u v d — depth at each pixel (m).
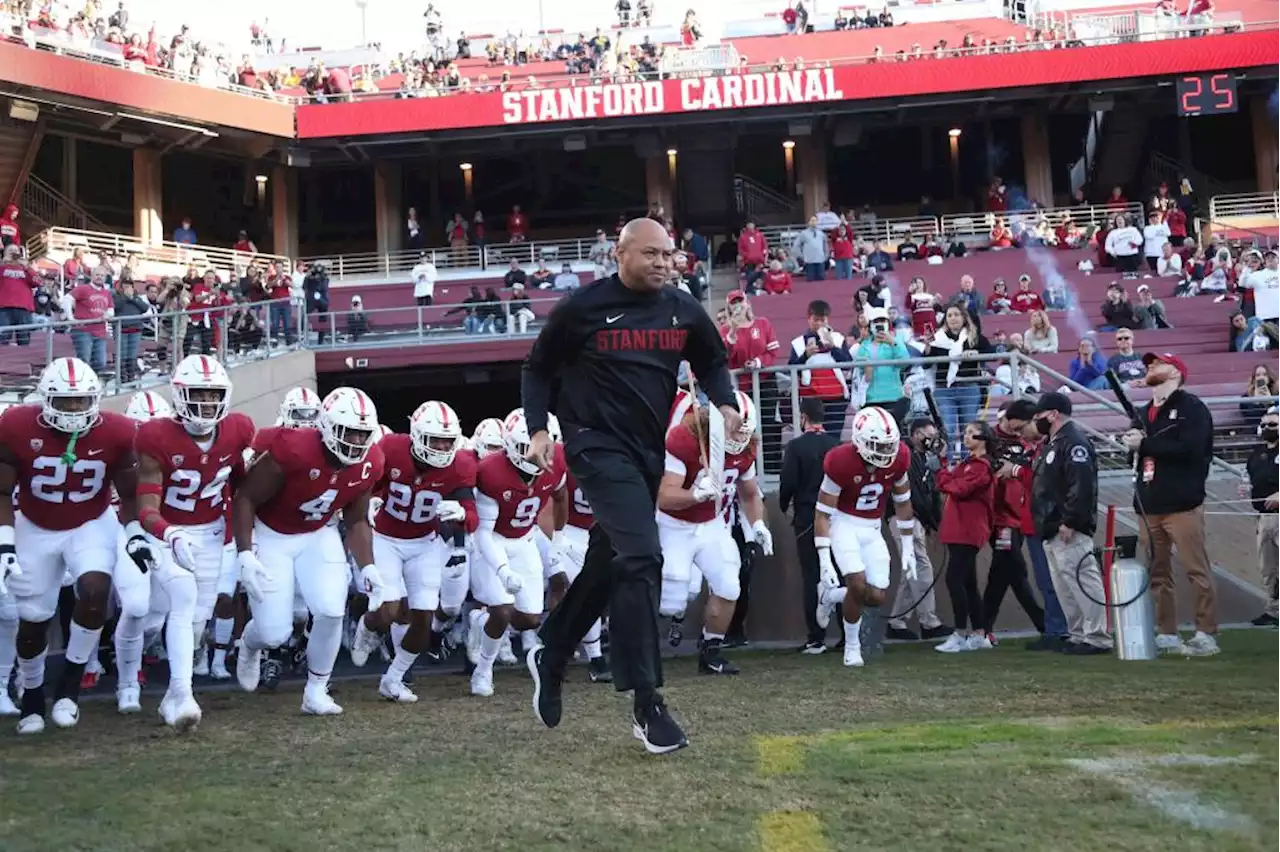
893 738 4.14
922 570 8.65
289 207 27.59
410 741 4.73
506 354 18.11
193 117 23.50
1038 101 25.30
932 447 8.90
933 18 31.67
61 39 23.23
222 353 14.48
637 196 29.55
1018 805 3.09
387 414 21.53
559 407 3.95
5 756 4.71
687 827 3.03
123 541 5.82
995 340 13.70
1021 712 4.69
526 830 3.08
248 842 3.09
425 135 24.73
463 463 6.55
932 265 20.61
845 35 30.31
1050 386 11.80
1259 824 2.82
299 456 5.81
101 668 8.50
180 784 3.92
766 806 3.20
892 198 29.48
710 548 7.05
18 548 5.61
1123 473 9.55
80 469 5.57
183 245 24.64
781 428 9.97
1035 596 8.91
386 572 6.47
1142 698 4.92
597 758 4.05
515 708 5.81
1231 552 8.90
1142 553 7.96
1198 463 6.73
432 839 3.04
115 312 14.71
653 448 3.90
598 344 3.83
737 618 8.84
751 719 4.83
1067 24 25.53
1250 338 14.93
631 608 3.81
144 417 6.50
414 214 25.25
